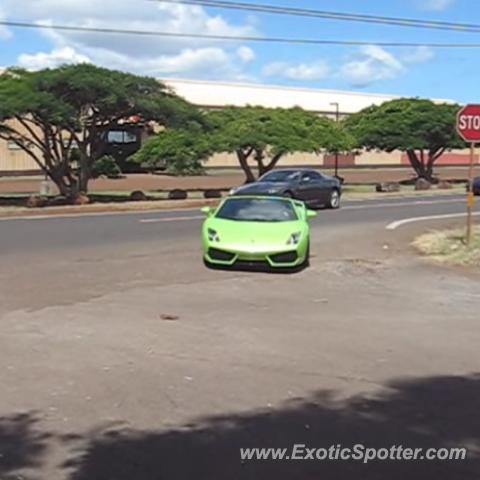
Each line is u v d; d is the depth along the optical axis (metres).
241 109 49.72
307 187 31.98
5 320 10.54
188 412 6.82
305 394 7.43
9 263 16.12
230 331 10.13
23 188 50.16
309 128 47.91
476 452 5.98
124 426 6.44
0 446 5.97
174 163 46.47
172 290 13.29
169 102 36.16
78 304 11.82
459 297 13.27
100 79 33.94
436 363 8.73
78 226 24.22
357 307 12.14
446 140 58.69
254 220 16.44
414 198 43.19
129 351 8.94
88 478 5.38
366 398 7.33
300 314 11.45
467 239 20.03
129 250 18.73
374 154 94.81
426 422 6.66
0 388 7.44
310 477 5.48
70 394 7.28
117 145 67.75
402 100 61.50
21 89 33.81
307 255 16.58
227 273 15.35
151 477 5.40
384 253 19.14
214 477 5.43
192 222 26.16
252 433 6.31
